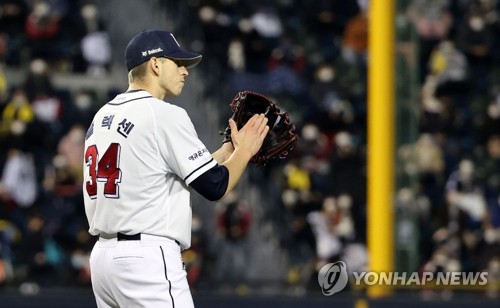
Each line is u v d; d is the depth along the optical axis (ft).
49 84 155.02
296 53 168.35
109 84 164.96
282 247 137.59
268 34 172.14
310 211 140.36
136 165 51.03
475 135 162.61
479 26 178.19
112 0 169.68
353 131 159.22
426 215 141.38
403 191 110.32
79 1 172.24
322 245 135.33
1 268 128.88
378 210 108.17
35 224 134.31
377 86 109.19
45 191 143.54
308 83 169.17
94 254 52.26
